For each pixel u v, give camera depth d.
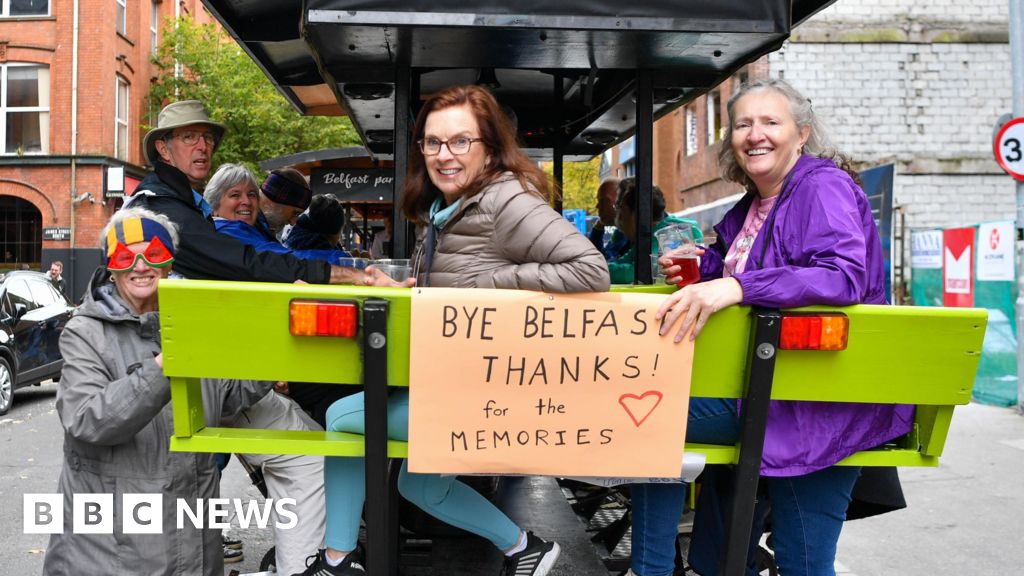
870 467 3.04
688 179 23.95
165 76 28.72
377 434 2.15
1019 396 9.60
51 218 26.42
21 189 26.36
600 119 5.15
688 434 2.61
